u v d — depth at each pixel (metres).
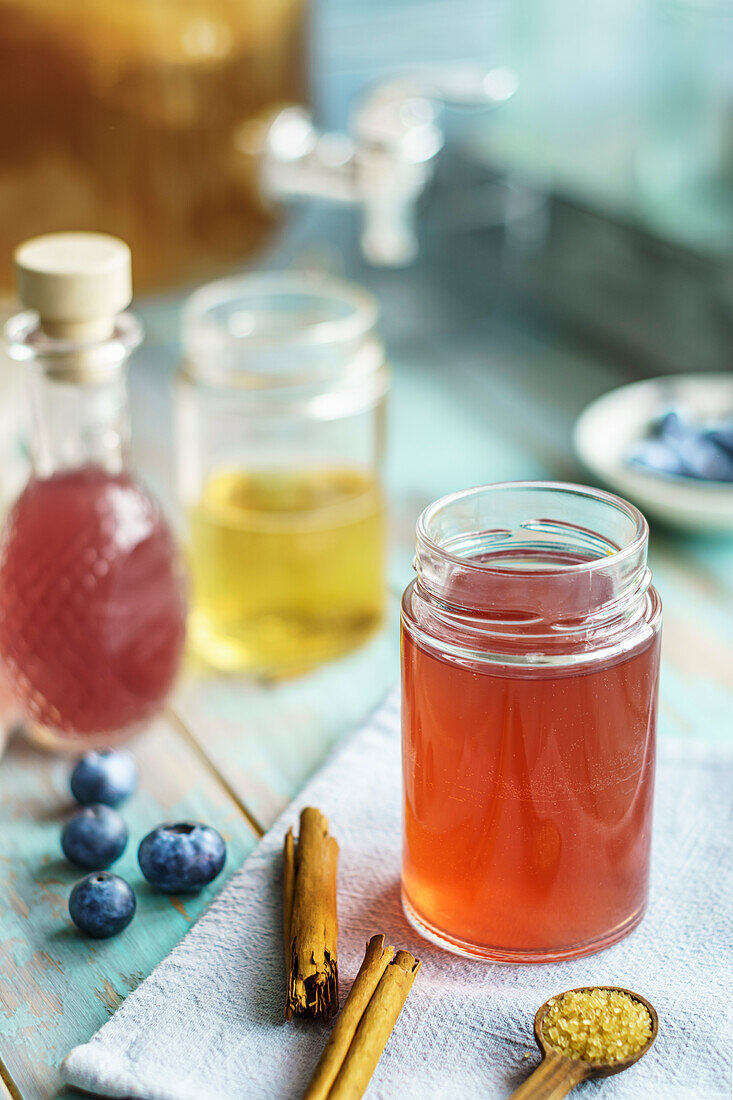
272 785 0.57
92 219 0.64
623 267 0.81
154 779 0.57
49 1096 0.48
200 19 0.63
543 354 0.84
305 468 0.64
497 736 0.48
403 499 0.71
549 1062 0.47
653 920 0.52
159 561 0.57
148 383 0.81
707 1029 0.48
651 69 0.78
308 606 0.62
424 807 0.50
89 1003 0.50
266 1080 0.47
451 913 0.50
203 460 0.64
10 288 0.65
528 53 0.88
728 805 0.55
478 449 0.75
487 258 0.88
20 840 0.55
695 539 0.69
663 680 0.61
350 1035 0.47
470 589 0.48
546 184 0.85
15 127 0.62
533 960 0.50
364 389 0.64
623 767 0.49
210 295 0.68
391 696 0.59
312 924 0.50
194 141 0.65
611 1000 0.49
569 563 0.51
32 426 0.56
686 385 0.74
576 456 0.74
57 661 0.57
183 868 0.53
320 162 0.70
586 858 0.50
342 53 0.92
